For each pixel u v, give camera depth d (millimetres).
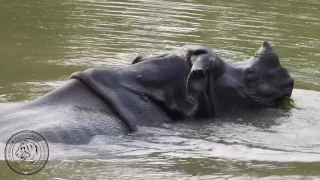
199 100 15508
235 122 15594
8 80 18344
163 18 27391
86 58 21172
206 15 28594
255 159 13406
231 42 23984
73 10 28312
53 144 12930
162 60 15664
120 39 23594
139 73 15234
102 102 14469
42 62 20453
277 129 15359
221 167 12805
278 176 12477
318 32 26844
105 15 27500
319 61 22781
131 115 14555
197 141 14219
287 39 25297
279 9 31328
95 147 13195
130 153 13156
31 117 13672
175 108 15344
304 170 12922
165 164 12734
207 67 15492
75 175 11758
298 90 19125
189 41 23719
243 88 16172
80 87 14594
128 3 30406
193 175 12242
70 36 23891
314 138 14945
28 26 25156
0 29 24391
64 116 13773
